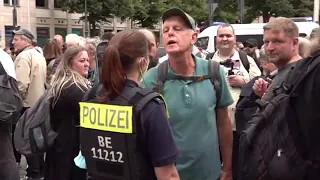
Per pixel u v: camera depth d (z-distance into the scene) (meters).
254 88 3.23
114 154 2.08
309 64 2.21
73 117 3.74
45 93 3.88
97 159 2.16
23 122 3.86
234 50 4.69
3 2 27.66
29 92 5.86
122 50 2.12
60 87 3.74
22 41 6.07
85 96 2.29
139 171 2.05
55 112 3.77
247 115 3.33
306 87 2.17
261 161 2.28
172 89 2.63
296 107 2.21
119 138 2.05
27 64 5.81
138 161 2.05
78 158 2.54
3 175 3.52
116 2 28.08
